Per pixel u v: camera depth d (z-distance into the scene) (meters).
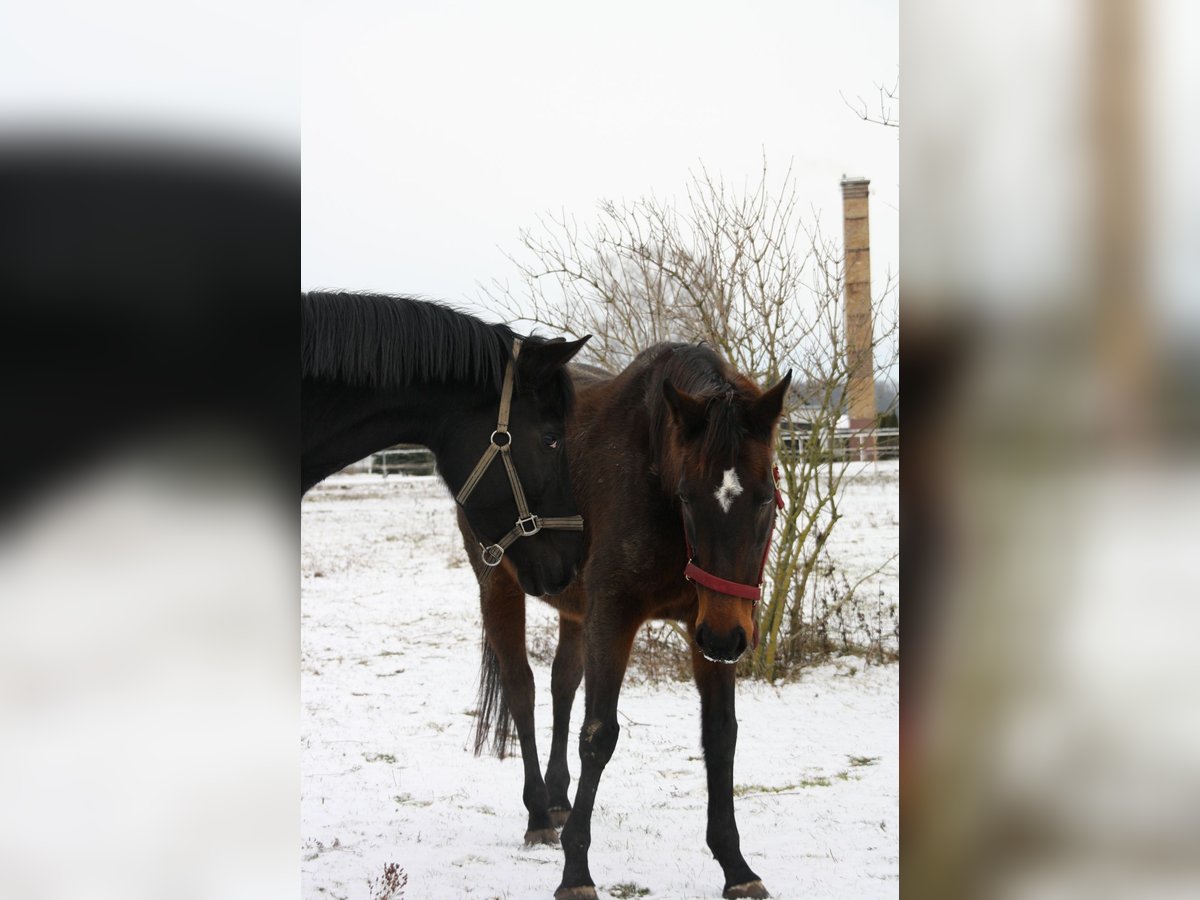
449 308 3.28
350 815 4.44
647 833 4.21
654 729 5.81
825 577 7.92
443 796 4.73
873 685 6.58
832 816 4.31
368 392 3.19
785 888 3.50
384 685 6.91
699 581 3.06
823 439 6.87
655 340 7.16
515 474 3.28
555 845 4.08
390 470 23.88
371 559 12.59
